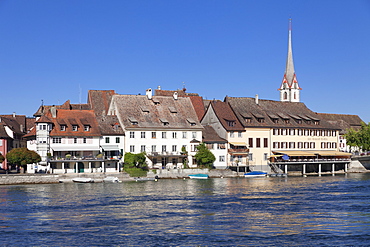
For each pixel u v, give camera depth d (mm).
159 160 116688
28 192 80188
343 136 151500
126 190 83438
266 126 131000
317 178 114688
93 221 53688
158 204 65688
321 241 44219
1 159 102625
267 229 49000
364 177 118125
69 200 69938
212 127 129625
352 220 53438
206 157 117750
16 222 53500
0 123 117688
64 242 44500
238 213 58094
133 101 122500
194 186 91125
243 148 127188
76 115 113875
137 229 49344
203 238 45375
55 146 107375
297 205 64125
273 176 121750
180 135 120312
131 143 115125
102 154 109062
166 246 42750
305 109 148375
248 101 138125
